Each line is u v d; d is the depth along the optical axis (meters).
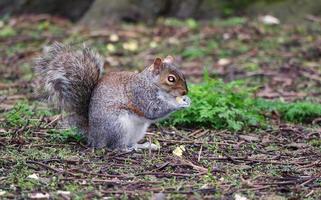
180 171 10.17
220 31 21.58
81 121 11.52
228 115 12.72
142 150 11.27
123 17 23.16
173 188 9.28
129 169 10.20
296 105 13.66
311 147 11.73
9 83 16.42
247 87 16.19
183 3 23.73
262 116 13.32
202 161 10.70
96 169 10.14
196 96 13.19
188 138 12.05
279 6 23.02
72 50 11.65
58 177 9.66
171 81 11.14
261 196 9.07
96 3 23.61
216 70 18.03
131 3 23.42
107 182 9.51
